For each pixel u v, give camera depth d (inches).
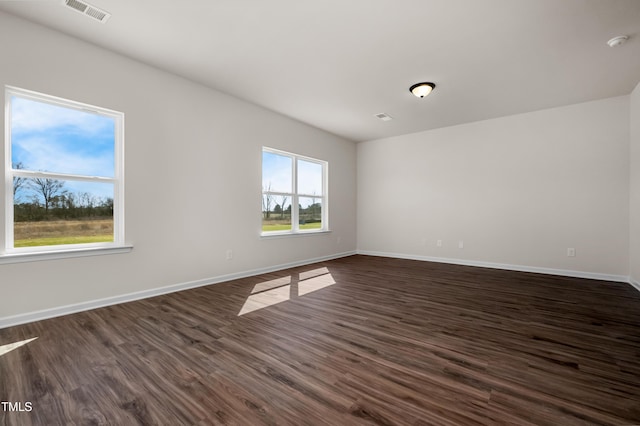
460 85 147.5
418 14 95.0
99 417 53.9
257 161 176.2
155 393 61.1
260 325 98.0
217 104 154.9
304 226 219.9
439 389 62.7
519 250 190.5
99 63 114.5
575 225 173.0
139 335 89.4
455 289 144.6
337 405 57.3
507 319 104.3
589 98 164.2
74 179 111.9
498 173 197.6
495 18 96.3
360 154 266.5
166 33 105.9
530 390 62.4
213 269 154.1
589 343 85.0
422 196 230.7
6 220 96.7
